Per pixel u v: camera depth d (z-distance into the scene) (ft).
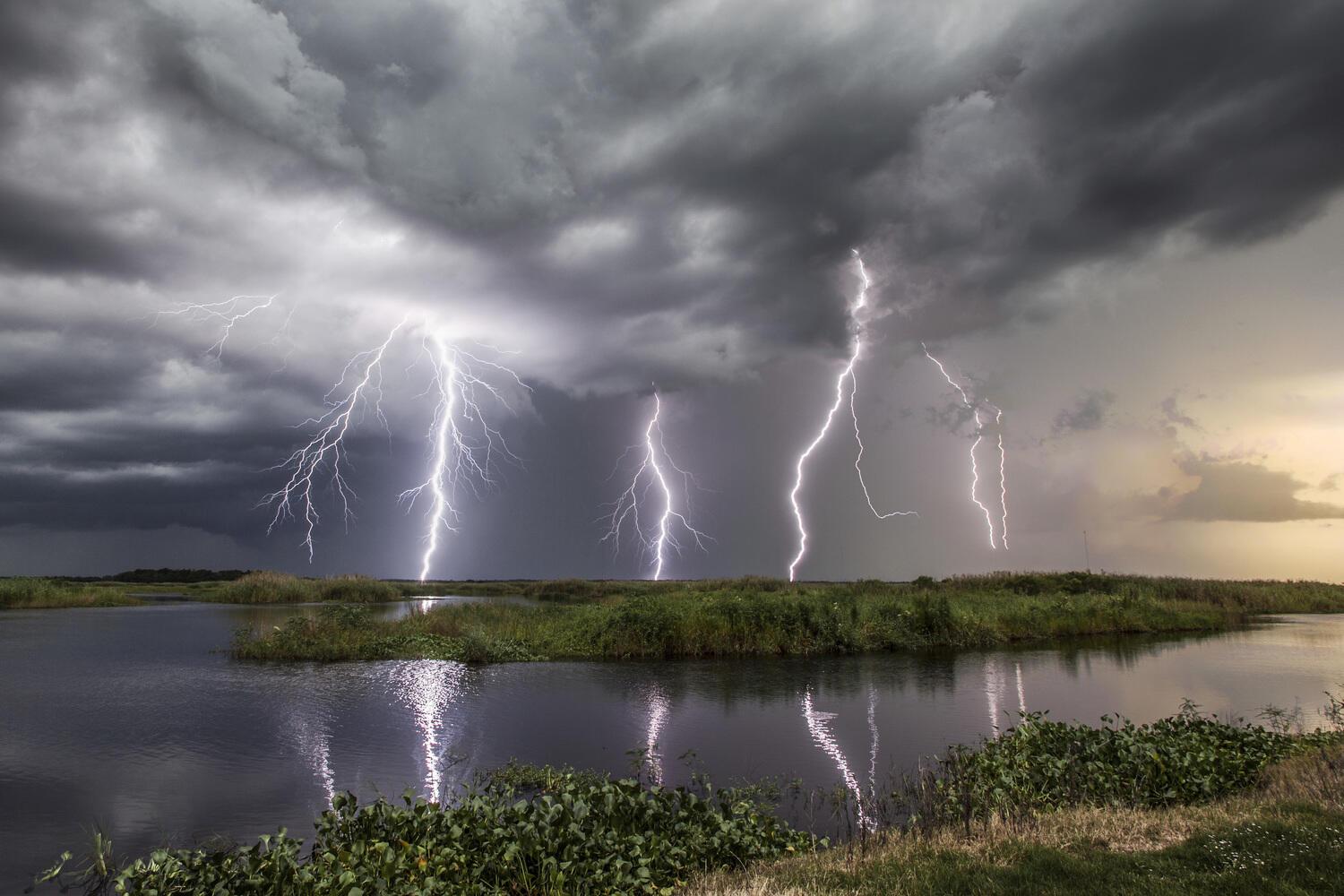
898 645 84.79
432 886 19.07
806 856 22.80
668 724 47.24
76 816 30.53
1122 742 31.17
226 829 29.25
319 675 64.90
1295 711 49.88
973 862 20.13
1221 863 18.99
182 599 169.99
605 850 21.57
